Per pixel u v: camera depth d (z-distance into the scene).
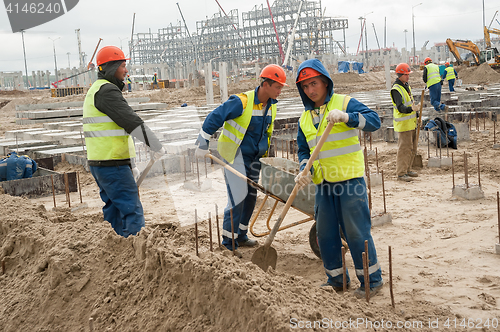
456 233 4.89
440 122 9.73
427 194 6.62
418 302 3.35
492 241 4.56
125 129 4.17
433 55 67.44
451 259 4.21
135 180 4.59
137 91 38.91
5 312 3.46
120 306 3.15
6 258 4.01
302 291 2.86
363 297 3.47
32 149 10.33
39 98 33.62
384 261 4.28
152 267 3.17
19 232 4.18
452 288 3.59
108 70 4.28
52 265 3.44
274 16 86.69
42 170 7.91
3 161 7.30
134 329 2.95
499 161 8.33
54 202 6.34
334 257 3.68
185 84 43.00
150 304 3.04
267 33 89.50
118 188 4.32
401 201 6.37
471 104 14.68
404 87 7.41
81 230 3.96
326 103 3.45
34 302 3.42
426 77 12.17
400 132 7.47
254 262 3.92
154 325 2.90
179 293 2.97
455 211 5.69
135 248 3.41
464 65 38.31
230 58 92.12
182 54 106.00
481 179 7.27
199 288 2.86
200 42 99.44
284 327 2.33
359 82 43.59
